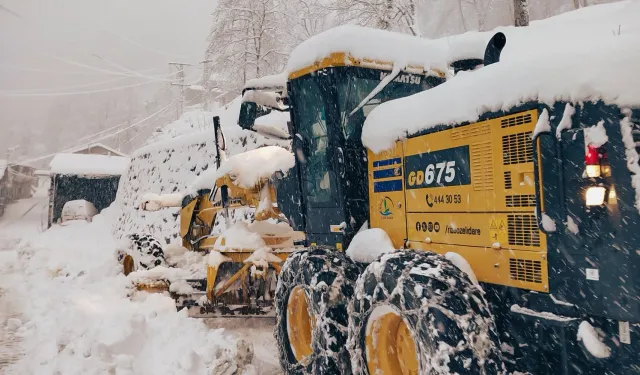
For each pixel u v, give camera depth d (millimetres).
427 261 3156
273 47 26016
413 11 19250
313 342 4051
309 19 24453
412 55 4812
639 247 2361
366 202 4539
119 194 21797
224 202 6492
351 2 19578
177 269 7285
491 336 2840
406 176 3916
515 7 13766
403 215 3951
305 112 5020
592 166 2512
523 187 2951
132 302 6887
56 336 5562
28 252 13688
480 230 3240
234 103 24891
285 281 4566
